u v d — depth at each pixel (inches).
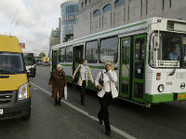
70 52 500.1
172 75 244.7
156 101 232.1
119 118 245.6
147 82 238.5
